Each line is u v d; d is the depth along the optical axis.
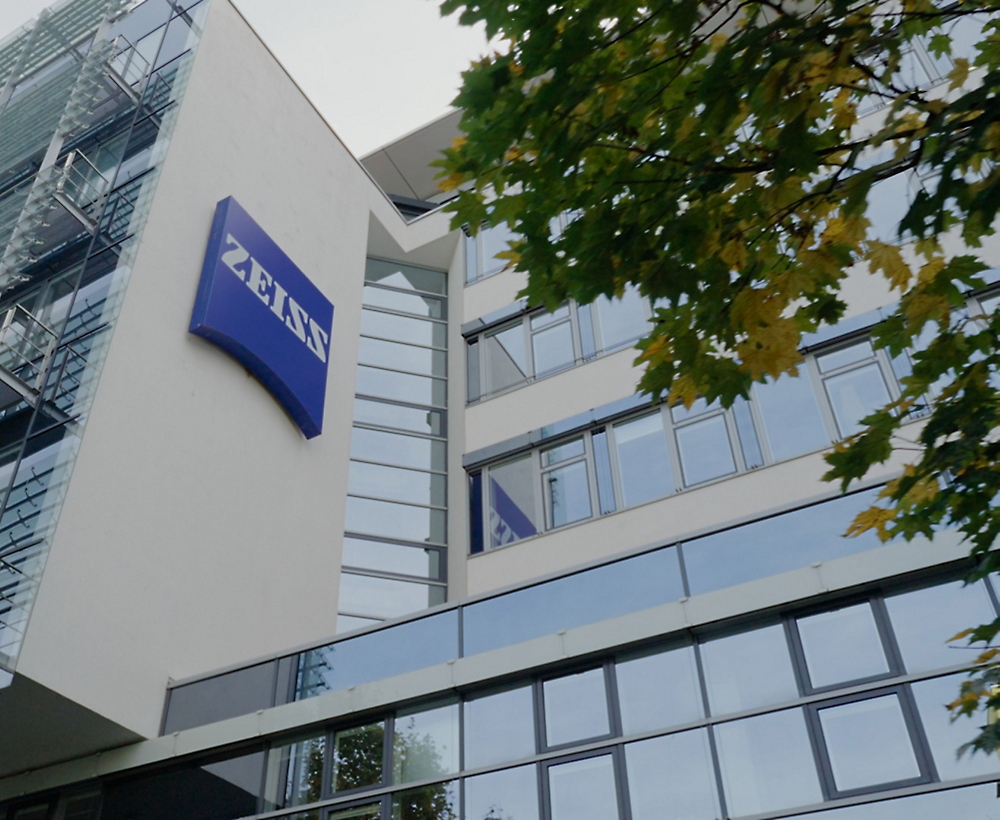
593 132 5.05
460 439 21.39
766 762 9.30
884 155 16.62
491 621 11.81
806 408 15.55
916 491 6.16
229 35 20.38
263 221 19.19
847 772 8.91
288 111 21.88
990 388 5.61
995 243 15.16
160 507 14.27
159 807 12.36
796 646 9.87
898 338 5.57
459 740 11.03
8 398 14.03
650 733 9.98
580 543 16.75
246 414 16.86
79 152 16.72
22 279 15.54
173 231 16.41
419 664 11.91
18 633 11.57
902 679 9.15
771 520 10.85
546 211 5.41
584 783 10.02
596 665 10.82
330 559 17.75
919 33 5.10
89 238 16.09
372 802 11.07
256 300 17.48
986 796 8.23
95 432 13.51
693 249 5.03
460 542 20.02
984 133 4.32
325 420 19.17
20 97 19.66
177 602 14.02
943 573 9.59
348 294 21.58
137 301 15.07
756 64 4.80
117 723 12.50
